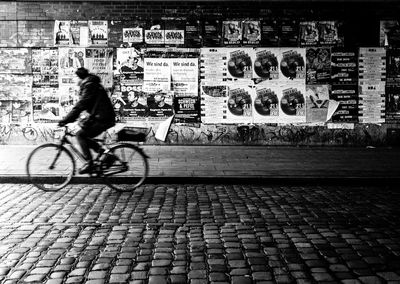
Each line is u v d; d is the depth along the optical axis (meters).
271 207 7.11
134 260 4.84
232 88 13.53
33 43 13.40
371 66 13.48
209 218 6.48
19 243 5.36
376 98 13.55
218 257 4.93
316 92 13.54
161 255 4.98
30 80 13.50
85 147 8.01
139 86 13.52
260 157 11.48
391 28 13.39
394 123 13.58
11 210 6.86
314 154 12.06
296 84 13.53
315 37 13.41
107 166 8.12
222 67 13.48
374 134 13.60
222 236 5.66
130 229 5.94
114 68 13.47
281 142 13.66
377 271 4.54
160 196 7.84
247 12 13.35
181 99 13.55
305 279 4.36
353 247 5.24
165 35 13.38
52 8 13.32
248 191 8.27
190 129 13.61
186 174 9.12
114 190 8.30
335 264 4.73
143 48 13.43
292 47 13.44
